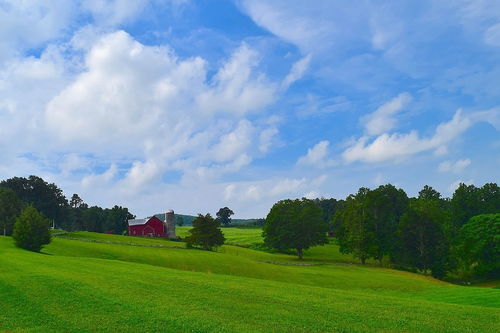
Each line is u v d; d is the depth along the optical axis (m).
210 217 107.88
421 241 100.25
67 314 22.05
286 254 128.75
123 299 26.19
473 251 98.25
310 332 19.72
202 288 32.38
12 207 116.38
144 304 24.84
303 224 115.88
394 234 106.31
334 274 76.31
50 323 20.22
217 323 20.72
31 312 22.38
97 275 37.66
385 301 31.00
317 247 143.38
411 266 104.56
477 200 133.75
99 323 20.34
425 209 100.94
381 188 123.25
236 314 22.97
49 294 27.06
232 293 30.42
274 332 19.38
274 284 39.59
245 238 165.75
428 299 45.22
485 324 23.20
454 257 99.69
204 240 104.62
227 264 77.38
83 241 98.31
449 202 152.62
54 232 127.69
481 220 101.06
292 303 27.23
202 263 77.12
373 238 104.31
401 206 121.06
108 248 88.62
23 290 28.09
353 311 25.31
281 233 115.62
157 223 157.75
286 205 119.81
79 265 46.91
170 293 29.31
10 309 22.95
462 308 29.31
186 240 106.38
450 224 123.69
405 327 21.52
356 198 117.50
